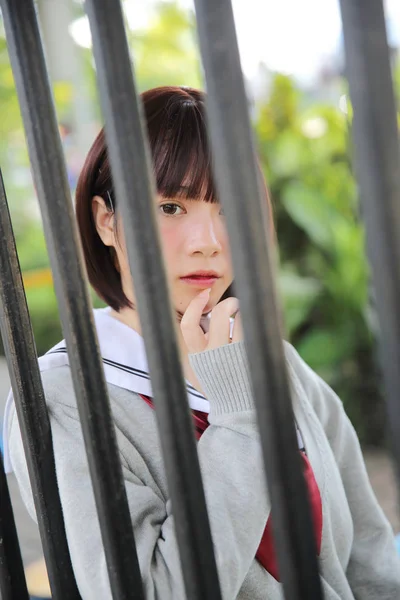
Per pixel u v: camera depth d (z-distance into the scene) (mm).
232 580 886
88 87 4652
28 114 625
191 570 602
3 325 721
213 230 1062
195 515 593
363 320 3635
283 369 520
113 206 1063
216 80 493
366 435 3631
